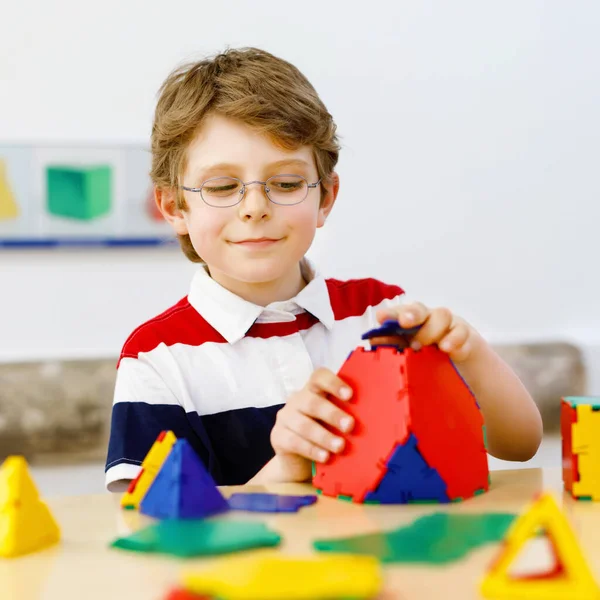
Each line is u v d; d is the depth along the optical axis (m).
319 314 0.97
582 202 2.43
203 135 0.85
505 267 2.41
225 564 0.34
